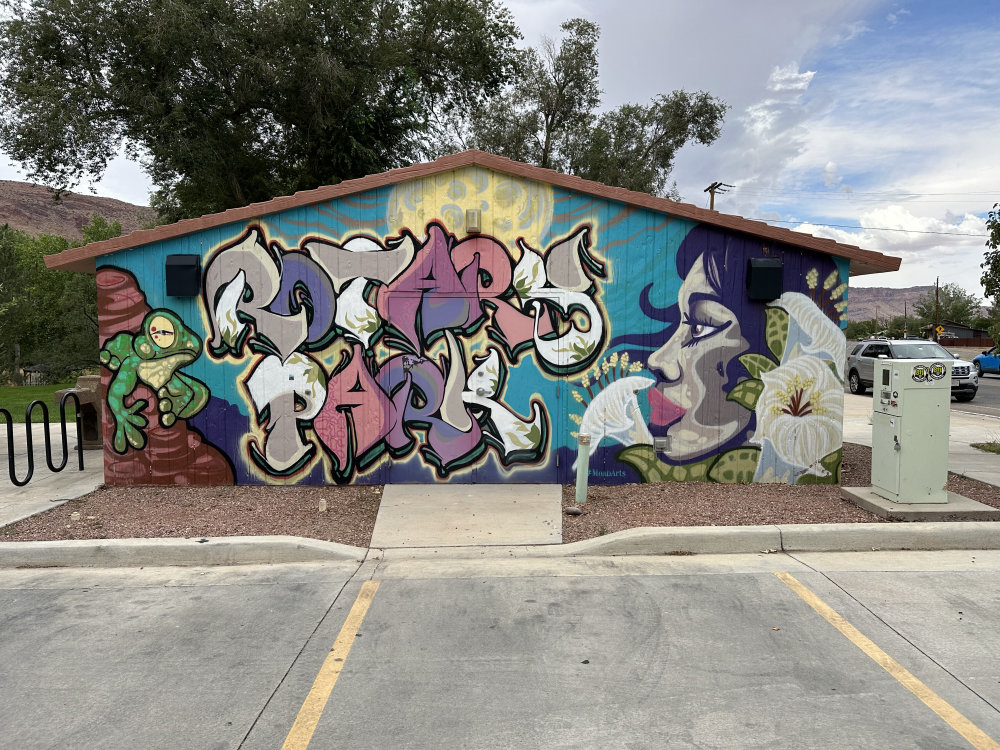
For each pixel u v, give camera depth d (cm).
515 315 724
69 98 1770
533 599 456
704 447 734
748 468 735
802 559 532
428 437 729
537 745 294
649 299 725
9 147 1798
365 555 541
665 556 543
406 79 2058
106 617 431
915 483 608
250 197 2203
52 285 4784
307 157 2138
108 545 532
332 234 716
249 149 2134
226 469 729
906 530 554
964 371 1848
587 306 725
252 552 536
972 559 530
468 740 298
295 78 1908
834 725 308
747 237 720
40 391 2353
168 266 699
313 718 316
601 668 362
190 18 1678
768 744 293
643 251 722
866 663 365
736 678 350
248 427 727
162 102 1756
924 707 322
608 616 428
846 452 954
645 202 709
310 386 724
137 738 301
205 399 725
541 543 561
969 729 304
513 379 728
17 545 532
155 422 725
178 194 2239
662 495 684
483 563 528
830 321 725
